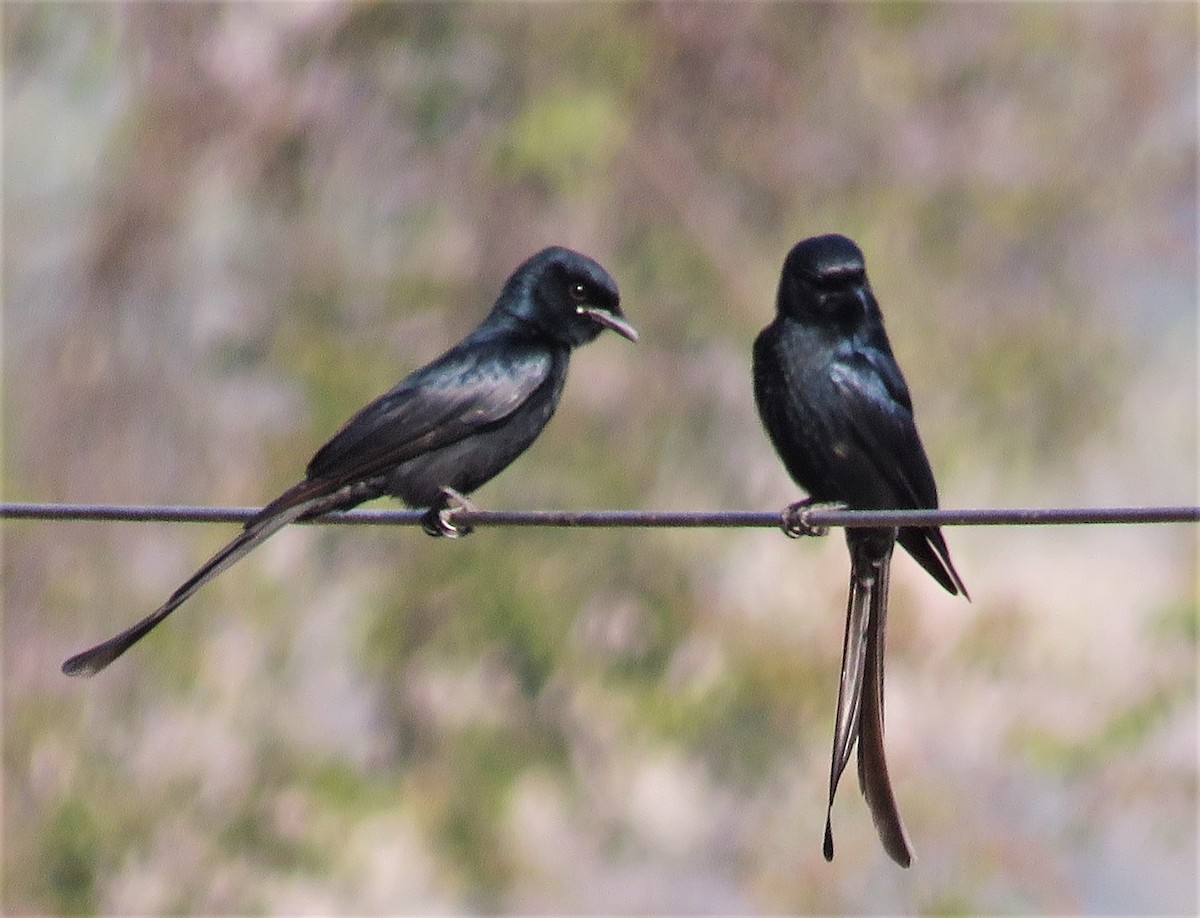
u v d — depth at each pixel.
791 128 19.48
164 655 18.50
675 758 19.03
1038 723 18.14
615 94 19.05
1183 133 20.86
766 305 18.69
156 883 18.03
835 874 18.11
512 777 18.42
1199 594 18.53
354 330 19.27
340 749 18.81
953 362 19.48
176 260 19.59
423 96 19.30
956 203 19.89
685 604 18.23
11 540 18.84
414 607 18.39
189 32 19.80
